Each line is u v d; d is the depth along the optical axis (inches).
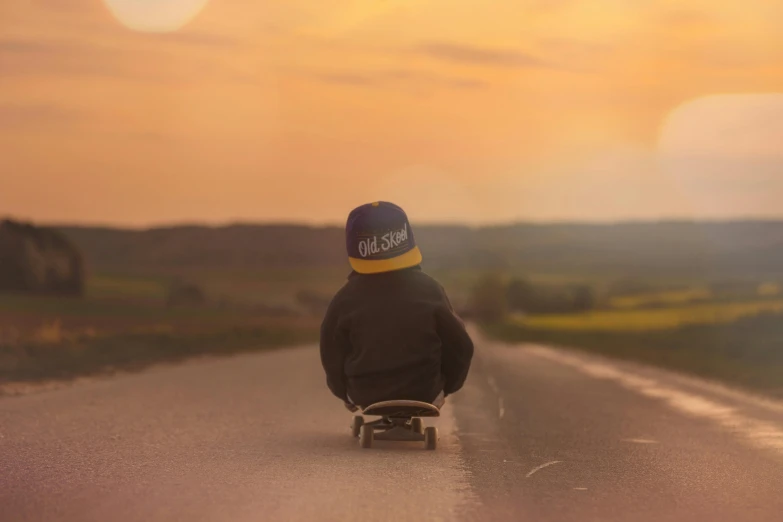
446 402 549.6
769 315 1855.3
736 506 241.9
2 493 236.7
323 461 301.0
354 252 339.9
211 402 510.6
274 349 1462.8
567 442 376.8
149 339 1248.2
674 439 396.8
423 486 258.2
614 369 1040.8
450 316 335.6
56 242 3823.8
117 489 244.8
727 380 881.5
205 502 229.0
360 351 336.5
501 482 270.2
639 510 233.9
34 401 504.4
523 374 888.3
